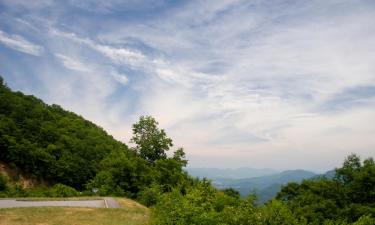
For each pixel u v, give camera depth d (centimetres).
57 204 2577
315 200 4409
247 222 1142
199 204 1348
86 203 2745
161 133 5003
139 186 3900
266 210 1170
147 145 4878
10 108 9325
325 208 4125
